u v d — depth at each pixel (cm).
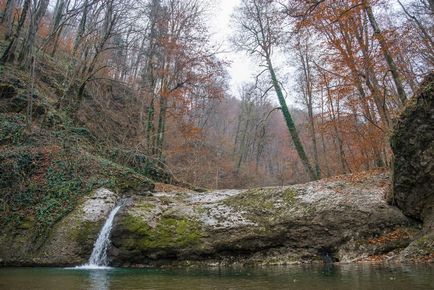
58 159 1483
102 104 2331
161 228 1261
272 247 1235
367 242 1159
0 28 2161
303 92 2889
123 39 2669
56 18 2288
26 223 1234
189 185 2316
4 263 1142
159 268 1146
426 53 2028
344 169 2269
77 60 2294
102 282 806
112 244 1241
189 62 2202
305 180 3856
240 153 4241
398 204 1205
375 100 1666
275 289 669
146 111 2589
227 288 699
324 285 689
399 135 1156
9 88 1702
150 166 2164
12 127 1525
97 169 1535
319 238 1207
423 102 1101
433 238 1014
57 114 1817
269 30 2330
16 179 1335
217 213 1328
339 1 1520
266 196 1394
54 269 1093
